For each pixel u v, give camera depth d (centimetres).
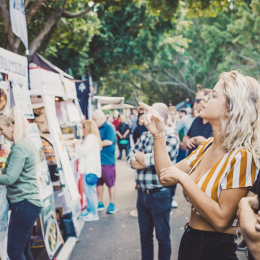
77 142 572
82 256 418
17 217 294
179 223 537
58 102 530
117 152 1881
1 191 291
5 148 333
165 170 169
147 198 332
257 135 155
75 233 464
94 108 1274
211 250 166
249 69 2817
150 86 4184
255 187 149
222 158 161
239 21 2656
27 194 297
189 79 3550
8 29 629
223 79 166
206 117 167
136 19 1531
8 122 295
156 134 190
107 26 1578
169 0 966
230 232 162
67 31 1122
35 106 439
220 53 3136
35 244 438
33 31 944
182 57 3428
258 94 158
